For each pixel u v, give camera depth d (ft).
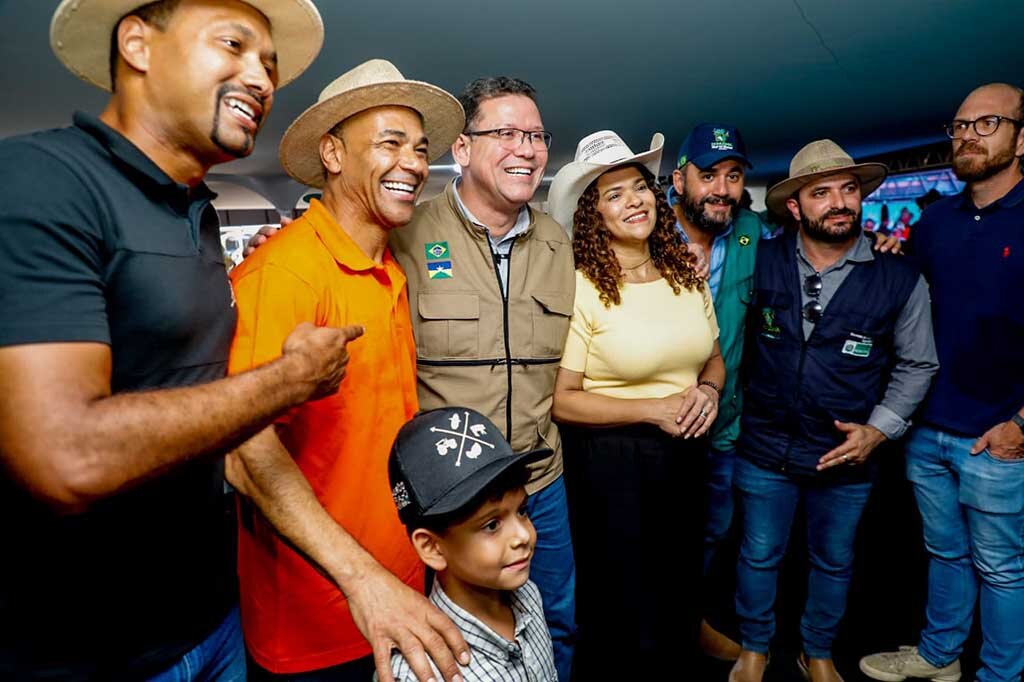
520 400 4.99
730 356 6.46
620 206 5.27
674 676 5.98
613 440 5.23
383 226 3.98
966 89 15.75
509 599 3.47
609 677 5.88
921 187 25.84
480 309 4.85
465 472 2.92
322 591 3.67
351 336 2.75
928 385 5.74
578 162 5.45
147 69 2.59
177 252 2.73
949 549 6.10
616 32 10.91
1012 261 5.37
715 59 12.69
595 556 5.36
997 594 5.72
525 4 9.55
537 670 3.43
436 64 12.63
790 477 6.00
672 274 5.55
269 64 2.89
